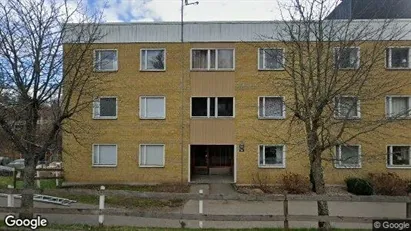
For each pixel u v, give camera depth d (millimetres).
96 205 12641
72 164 18359
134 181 18297
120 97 18484
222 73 18406
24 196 8875
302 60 9188
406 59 17531
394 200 7996
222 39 18484
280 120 17922
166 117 18453
